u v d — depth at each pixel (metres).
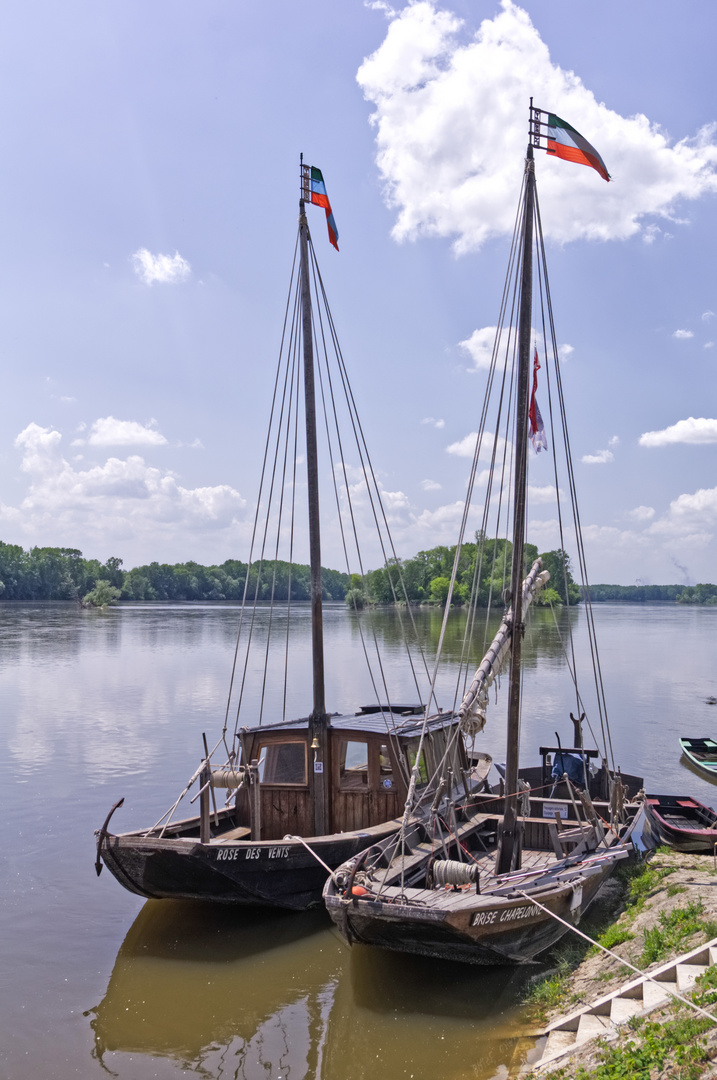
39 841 20.02
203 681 49.44
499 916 12.15
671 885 15.29
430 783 16.72
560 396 17.70
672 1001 9.66
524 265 14.42
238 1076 10.34
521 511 14.46
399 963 13.38
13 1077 10.33
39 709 38.91
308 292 19.30
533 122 15.10
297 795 17.36
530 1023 11.30
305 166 19.81
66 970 13.46
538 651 73.12
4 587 196.50
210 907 16.31
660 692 47.50
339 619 128.00
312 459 18.89
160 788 24.92
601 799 21.59
